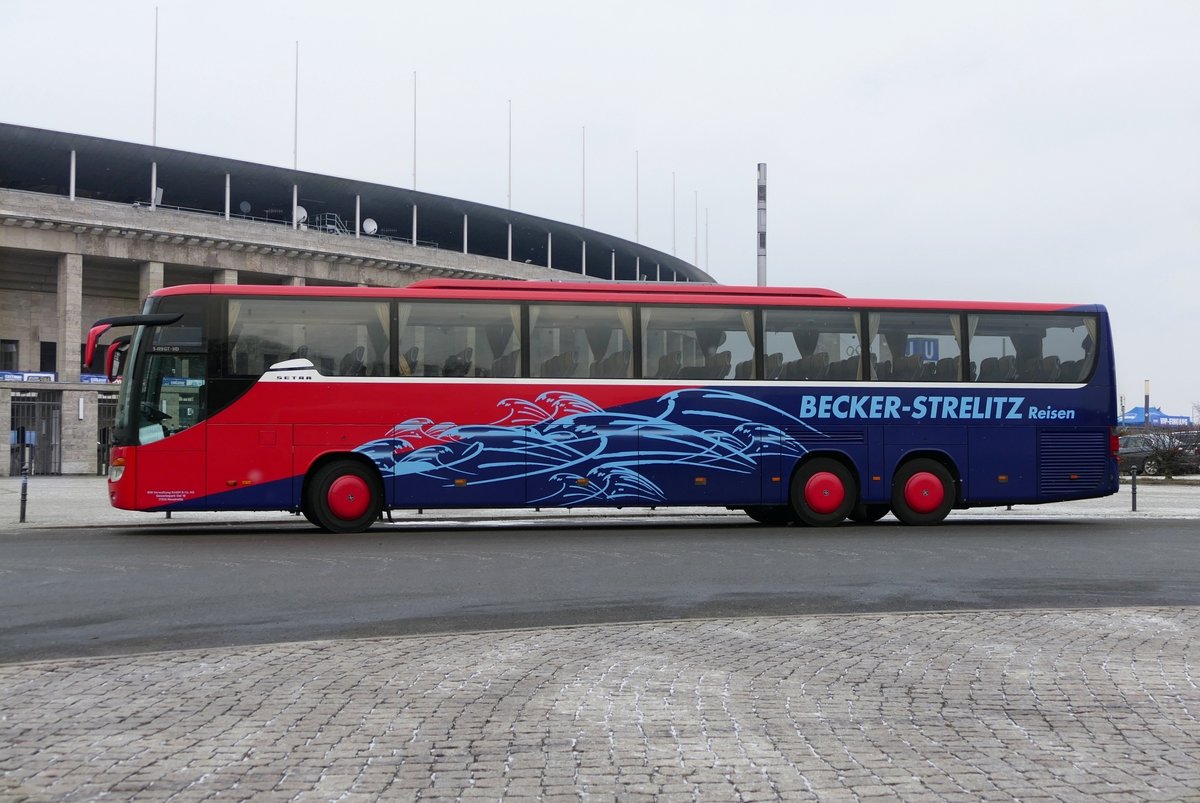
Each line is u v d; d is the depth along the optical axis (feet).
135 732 21.40
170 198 214.28
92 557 52.90
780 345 70.69
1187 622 34.78
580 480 67.82
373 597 40.37
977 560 52.60
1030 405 73.00
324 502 66.03
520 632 32.65
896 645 30.78
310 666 27.71
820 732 21.57
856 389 71.15
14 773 18.74
